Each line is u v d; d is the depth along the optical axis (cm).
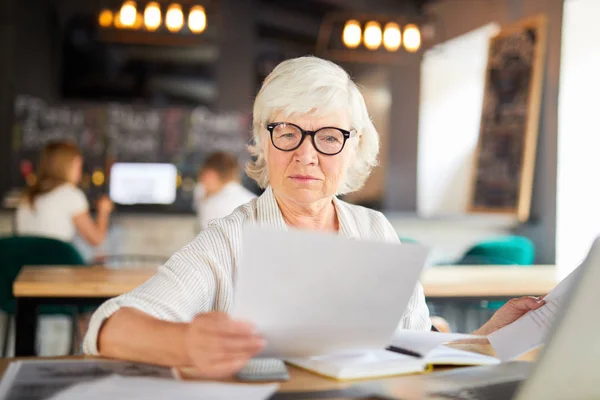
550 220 506
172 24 506
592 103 500
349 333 101
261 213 144
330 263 94
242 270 95
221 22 518
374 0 765
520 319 121
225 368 95
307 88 135
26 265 349
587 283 80
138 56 713
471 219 559
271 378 101
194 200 638
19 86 660
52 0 668
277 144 139
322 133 138
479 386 101
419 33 538
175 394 90
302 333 100
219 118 679
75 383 95
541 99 516
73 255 354
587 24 496
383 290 98
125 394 90
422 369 109
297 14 845
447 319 484
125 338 107
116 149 663
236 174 455
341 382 102
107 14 508
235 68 709
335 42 536
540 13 520
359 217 154
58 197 424
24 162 652
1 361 110
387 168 788
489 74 563
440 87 776
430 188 788
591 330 82
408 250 95
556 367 83
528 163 508
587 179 499
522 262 435
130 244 574
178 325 104
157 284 125
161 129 670
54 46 671
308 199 139
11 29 657
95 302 247
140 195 632
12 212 551
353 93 143
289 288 96
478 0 623
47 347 489
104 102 709
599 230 494
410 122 782
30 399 87
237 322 95
